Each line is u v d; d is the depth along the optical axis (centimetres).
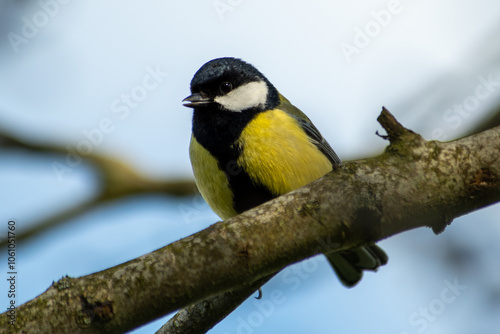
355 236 467
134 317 445
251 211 467
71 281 446
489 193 461
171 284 446
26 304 440
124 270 448
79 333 435
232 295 616
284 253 462
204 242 454
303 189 471
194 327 629
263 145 805
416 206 461
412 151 467
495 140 465
